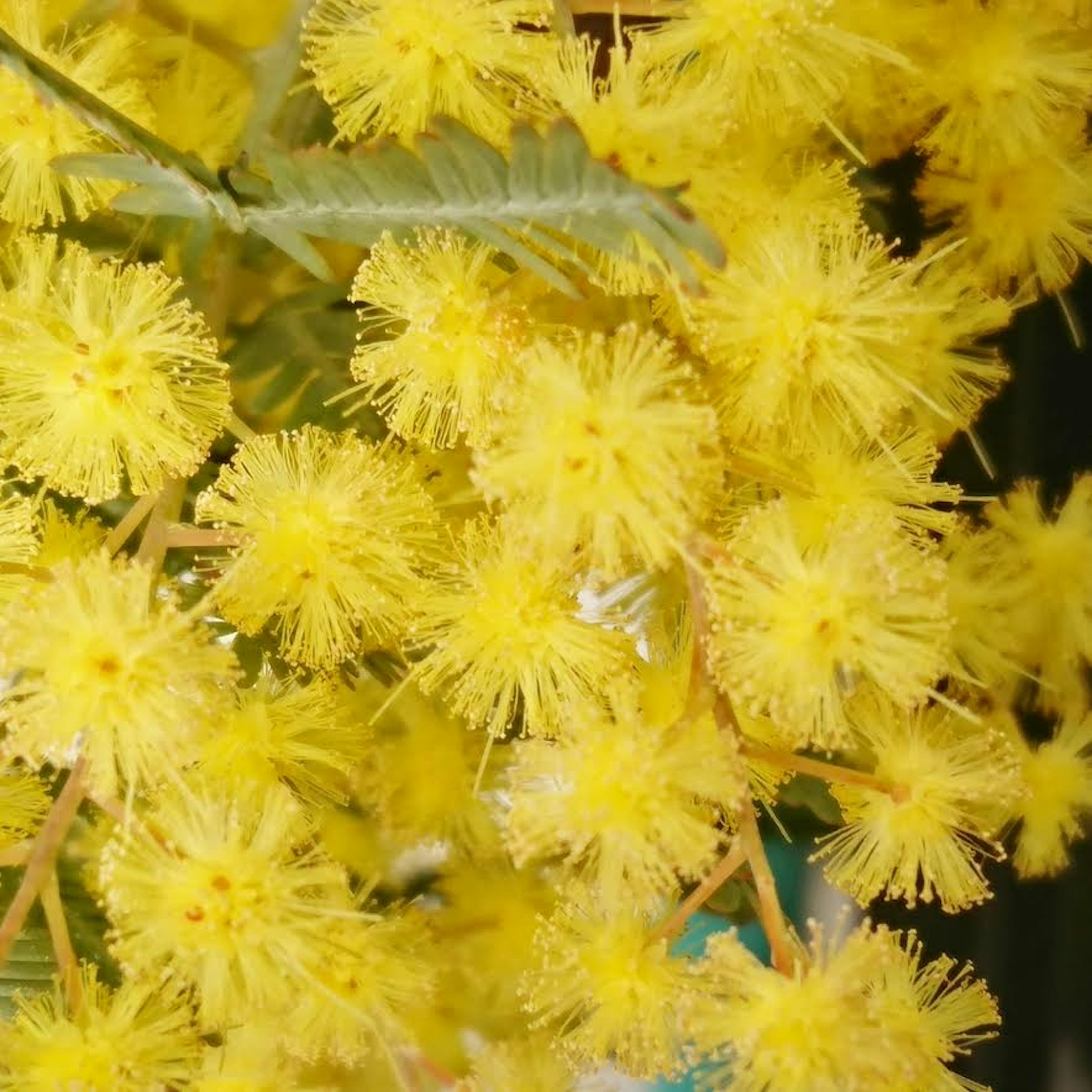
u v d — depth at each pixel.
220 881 0.14
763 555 0.14
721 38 0.14
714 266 0.13
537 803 0.14
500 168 0.13
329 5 0.14
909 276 0.14
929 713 0.14
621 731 0.14
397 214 0.13
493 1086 0.15
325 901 0.14
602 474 0.13
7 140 0.14
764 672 0.14
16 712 0.14
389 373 0.14
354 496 0.14
